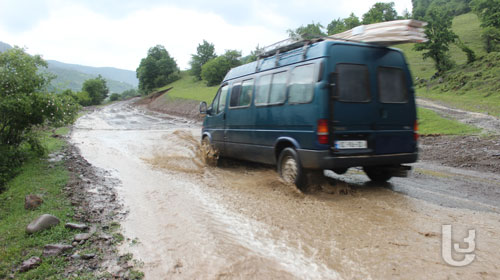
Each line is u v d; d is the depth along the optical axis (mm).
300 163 6336
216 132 9680
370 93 6125
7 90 9484
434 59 66562
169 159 10711
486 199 6070
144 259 3889
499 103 32844
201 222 5027
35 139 10344
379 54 6320
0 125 9719
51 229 4664
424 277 3363
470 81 48594
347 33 6754
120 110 57469
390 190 6762
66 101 10594
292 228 4723
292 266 3650
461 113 25609
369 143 6121
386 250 3969
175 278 3457
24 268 3643
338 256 3852
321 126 5797
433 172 8820
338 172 7211
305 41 6520
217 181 7699
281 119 6824
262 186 7070
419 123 21828
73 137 17703
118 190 6984
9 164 8891
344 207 5633
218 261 3799
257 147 7734
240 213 5406
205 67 94000
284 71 6906
